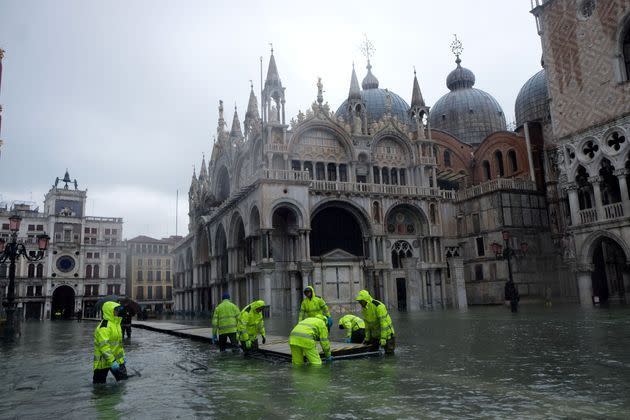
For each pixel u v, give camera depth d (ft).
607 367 34.81
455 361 40.65
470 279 176.96
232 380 36.40
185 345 66.85
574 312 95.81
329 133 169.89
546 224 174.40
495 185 170.60
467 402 26.45
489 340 54.60
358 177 173.58
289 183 146.51
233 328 56.54
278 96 162.71
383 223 164.35
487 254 170.60
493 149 204.13
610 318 75.20
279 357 47.37
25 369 46.91
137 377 39.47
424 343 54.24
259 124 167.02
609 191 122.42
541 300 165.07
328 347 42.73
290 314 146.30
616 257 139.03
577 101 122.01
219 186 222.48
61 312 323.78
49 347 71.00
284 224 155.02
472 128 240.53
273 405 27.53
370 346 46.55
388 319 46.19
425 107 184.03
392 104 229.04
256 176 150.30
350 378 34.73
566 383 30.17
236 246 172.55
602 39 116.57
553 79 128.77
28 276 308.60
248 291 151.12
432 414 24.25
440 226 174.70
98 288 329.31
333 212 162.71
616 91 112.78
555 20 128.47
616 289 137.69
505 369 35.94
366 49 257.75
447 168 209.46
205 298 227.40
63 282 316.40
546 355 41.55
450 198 183.21
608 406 24.47
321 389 31.37
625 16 111.34
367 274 160.15
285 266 152.25
